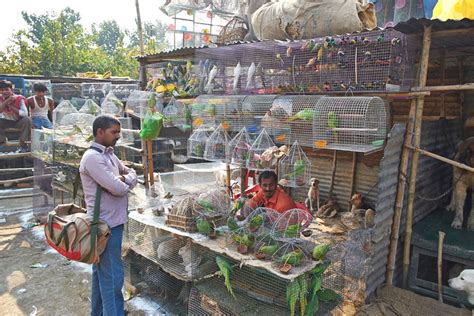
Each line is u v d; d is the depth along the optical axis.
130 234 4.29
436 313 3.47
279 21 4.71
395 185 3.85
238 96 4.80
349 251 3.49
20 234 5.84
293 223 3.22
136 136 6.65
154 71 7.76
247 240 3.07
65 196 5.91
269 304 3.10
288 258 2.82
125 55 28.45
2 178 8.40
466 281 3.46
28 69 21.92
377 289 3.82
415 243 4.09
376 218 3.57
